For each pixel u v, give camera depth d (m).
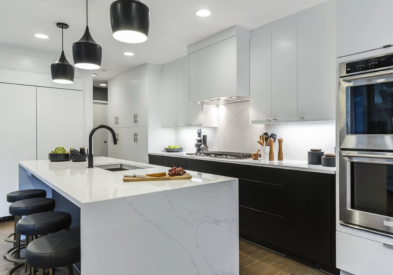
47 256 1.29
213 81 3.42
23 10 2.71
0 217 3.74
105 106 6.45
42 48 3.91
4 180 3.77
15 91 3.84
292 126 3.20
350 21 2.08
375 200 1.95
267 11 2.77
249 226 2.92
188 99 3.85
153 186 1.61
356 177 2.05
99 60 2.33
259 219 2.81
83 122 4.55
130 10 1.66
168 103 4.64
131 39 1.88
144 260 1.42
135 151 4.98
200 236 1.67
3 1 2.53
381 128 1.91
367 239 1.98
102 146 6.36
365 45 1.99
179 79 4.39
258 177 2.83
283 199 2.59
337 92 2.17
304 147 3.08
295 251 2.48
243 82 3.21
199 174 2.06
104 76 5.55
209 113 4.12
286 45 2.89
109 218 1.30
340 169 2.14
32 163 3.01
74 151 3.23
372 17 1.95
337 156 2.17
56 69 2.89
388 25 1.87
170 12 2.78
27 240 2.19
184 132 4.86
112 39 3.52
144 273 1.42
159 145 4.81
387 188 1.88
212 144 4.31
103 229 1.28
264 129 3.51
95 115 6.30
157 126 4.77
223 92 3.29
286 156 3.26
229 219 1.83
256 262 2.51
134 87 4.99
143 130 4.76
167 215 1.51
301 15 2.76
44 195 2.73
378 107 1.92
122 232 1.34
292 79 2.83
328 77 2.54
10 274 2.23
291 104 2.84
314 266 2.40
